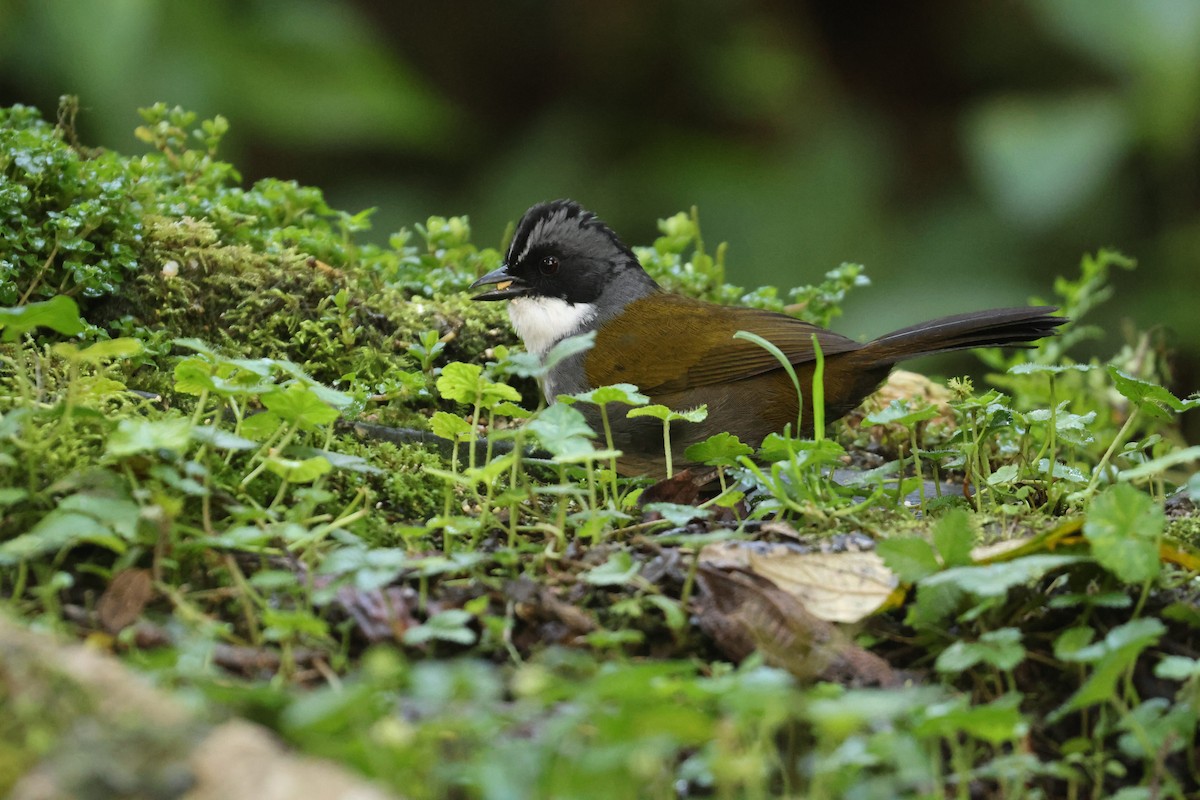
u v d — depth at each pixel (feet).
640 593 21.61
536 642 21.20
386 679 17.08
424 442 30.68
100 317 32.14
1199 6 62.90
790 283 63.72
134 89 54.19
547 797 15.58
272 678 19.56
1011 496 28.37
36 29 53.16
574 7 72.69
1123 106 63.93
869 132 71.20
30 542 19.20
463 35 73.56
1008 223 64.54
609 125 70.54
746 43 72.23
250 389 22.70
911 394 40.32
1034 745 20.24
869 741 17.78
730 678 16.98
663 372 34.65
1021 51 73.20
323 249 36.11
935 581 19.75
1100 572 21.85
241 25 60.13
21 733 15.26
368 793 14.60
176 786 14.74
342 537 22.75
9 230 30.37
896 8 73.61
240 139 59.06
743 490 27.37
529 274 36.70
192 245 33.35
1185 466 38.96
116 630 19.51
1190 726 18.71
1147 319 59.36
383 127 62.13
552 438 22.74
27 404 21.94
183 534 21.52
